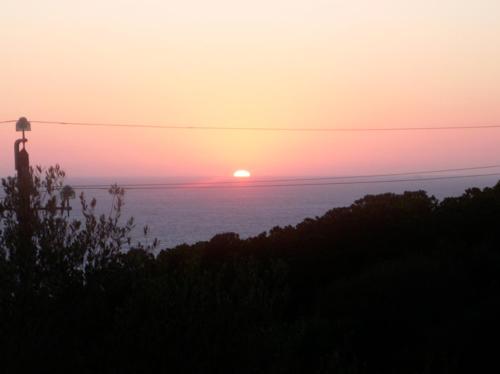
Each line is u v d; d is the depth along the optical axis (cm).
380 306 2159
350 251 2792
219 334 845
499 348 1764
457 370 1630
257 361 848
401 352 1788
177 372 825
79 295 886
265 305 891
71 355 827
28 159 2402
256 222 11438
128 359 825
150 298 854
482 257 2494
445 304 2169
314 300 2445
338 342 1556
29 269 877
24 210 912
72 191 935
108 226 934
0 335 824
